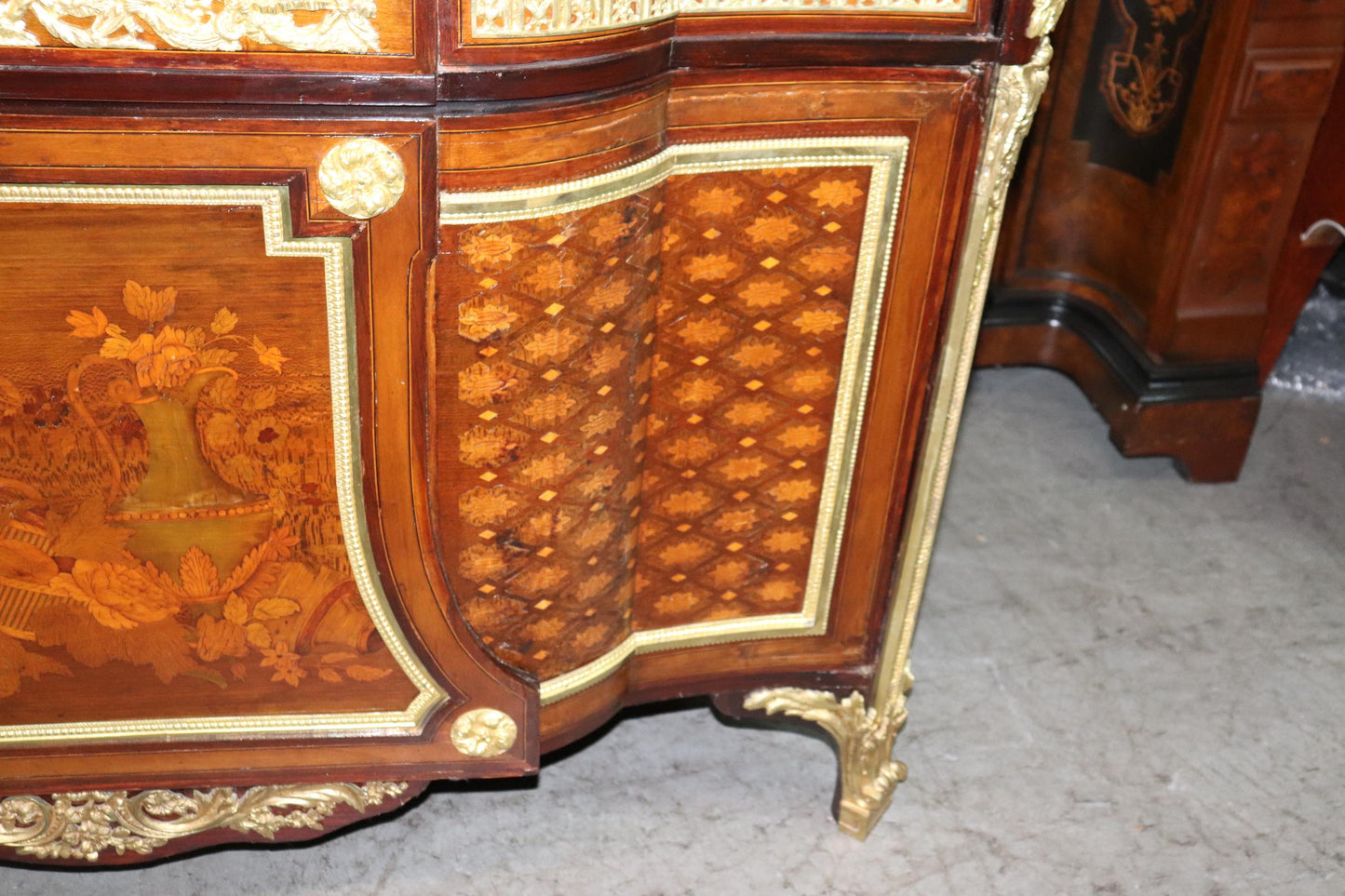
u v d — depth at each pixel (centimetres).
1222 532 219
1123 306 232
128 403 107
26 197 97
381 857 153
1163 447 226
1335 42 196
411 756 133
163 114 95
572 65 99
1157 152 216
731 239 117
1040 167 231
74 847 133
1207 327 219
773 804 163
